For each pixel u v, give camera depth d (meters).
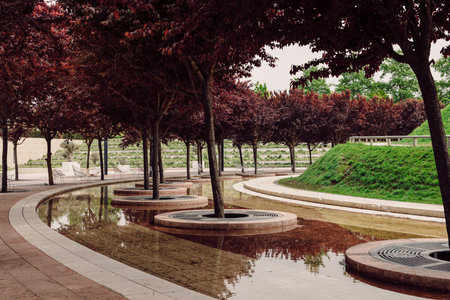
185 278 5.82
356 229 10.06
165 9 9.70
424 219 11.66
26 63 13.70
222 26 6.85
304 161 56.94
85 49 11.98
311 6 6.43
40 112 22.08
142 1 8.12
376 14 6.77
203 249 7.80
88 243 8.38
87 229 10.11
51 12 10.67
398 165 18.30
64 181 29.88
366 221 11.38
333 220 11.58
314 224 10.88
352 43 7.80
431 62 6.39
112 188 23.95
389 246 7.26
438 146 6.30
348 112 45.22
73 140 66.06
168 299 4.43
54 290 4.78
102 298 4.47
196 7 6.70
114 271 5.67
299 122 39.22
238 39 6.84
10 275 5.45
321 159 23.75
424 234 9.40
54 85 18.44
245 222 10.00
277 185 22.98
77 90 17.34
